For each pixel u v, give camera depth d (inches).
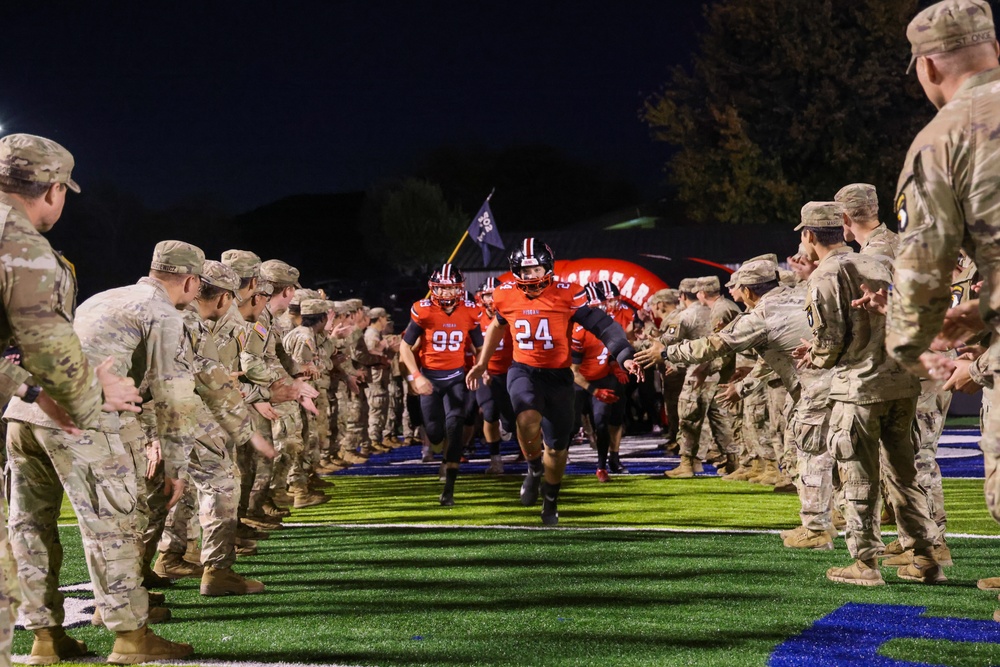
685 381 421.7
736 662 153.9
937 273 119.0
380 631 176.7
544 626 177.8
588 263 705.6
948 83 124.4
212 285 220.2
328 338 423.5
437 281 359.3
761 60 1529.3
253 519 288.8
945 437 566.3
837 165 1478.8
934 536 206.2
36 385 127.6
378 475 460.4
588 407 530.9
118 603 159.2
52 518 166.1
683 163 1569.9
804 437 235.3
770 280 288.7
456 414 355.3
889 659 154.3
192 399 174.1
